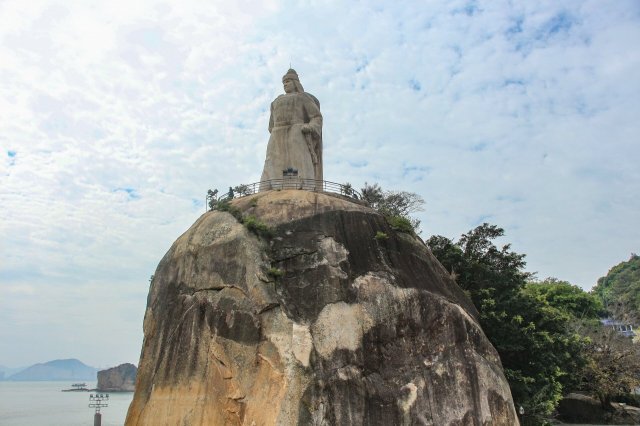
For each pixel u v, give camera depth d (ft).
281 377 59.00
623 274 314.96
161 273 77.05
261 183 87.10
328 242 70.90
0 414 225.97
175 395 64.59
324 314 64.23
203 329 66.28
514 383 89.86
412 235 81.00
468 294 94.68
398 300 68.33
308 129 90.68
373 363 63.36
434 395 63.26
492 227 109.50
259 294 64.75
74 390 638.12
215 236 72.54
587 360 121.70
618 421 133.08
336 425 57.98
